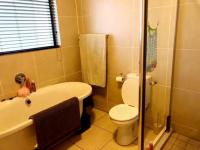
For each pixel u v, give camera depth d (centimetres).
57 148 228
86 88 270
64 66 299
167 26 209
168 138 230
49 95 268
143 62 152
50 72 281
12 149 184
